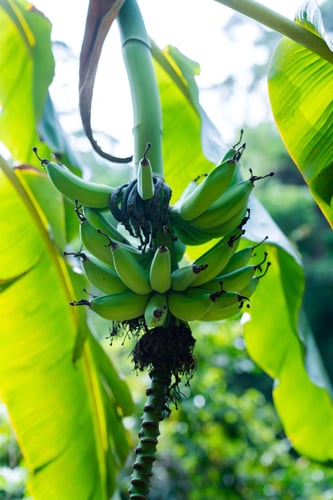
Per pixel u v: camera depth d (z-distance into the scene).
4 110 2.38
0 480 3.00
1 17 2.29
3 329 2.28
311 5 2.00
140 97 1.80
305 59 2.11
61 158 2.14
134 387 4.18
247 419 4.41
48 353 2.28
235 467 4.29
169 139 2.44
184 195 1.85
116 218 1.70
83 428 2.29
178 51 2.40
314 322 9.01
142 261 1.71
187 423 4.23
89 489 2.27
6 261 2.29
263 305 2.43
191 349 1.69
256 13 2.00
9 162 2.39
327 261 9.03
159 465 4.19
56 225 2.30
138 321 1.72
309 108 2.11
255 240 2.14
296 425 2.48
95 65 1.84
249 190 1.69
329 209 2.09
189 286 1.69
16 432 2.26
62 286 2.30
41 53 2.18
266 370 2.47
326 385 2.33
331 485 4.46
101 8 1.83
